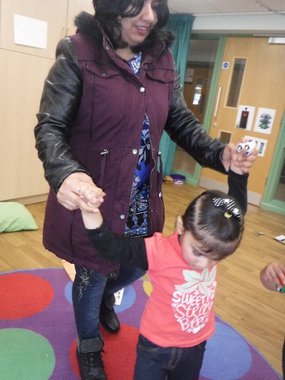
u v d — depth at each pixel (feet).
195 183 16.08
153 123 3.75
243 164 3.48
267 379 5.24
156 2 3.39
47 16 9.27
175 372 3.67
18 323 5.67
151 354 3.46
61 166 2.96
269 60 13.19
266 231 11.59
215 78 14.82
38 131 3.28
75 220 3.78
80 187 2.62
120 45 3.49
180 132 4.34
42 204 10.86
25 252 7.91
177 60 14.82
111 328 5.67
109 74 3.38
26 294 6.41
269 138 13.61
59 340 5.43
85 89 3.38
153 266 3.32
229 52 14.25
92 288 4.27
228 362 5.48
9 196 10.06
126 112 3.48
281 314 7.02
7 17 8.52
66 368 4.93
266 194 13.93
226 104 14.67
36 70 9.53
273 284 3.71
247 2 11.87
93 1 3.34
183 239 3.18
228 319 6.59
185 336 3.47
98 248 3.03
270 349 5.95
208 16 14.30
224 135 14.93
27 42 9.06
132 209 4.05
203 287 3.42
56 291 6.62
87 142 3.65
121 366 5.09
